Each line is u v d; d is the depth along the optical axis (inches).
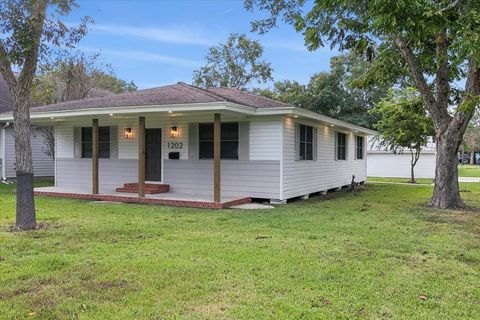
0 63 262.2
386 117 759.1
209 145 458.9
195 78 1370.6
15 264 183.2
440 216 341.1
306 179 485.1
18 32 252.5
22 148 266.5
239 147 443.5
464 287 160.7
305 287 157.2
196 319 127.7
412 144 780.0
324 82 1119.6
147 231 260.5
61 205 387.9
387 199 478.6
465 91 380.2
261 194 431.2
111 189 508.7
